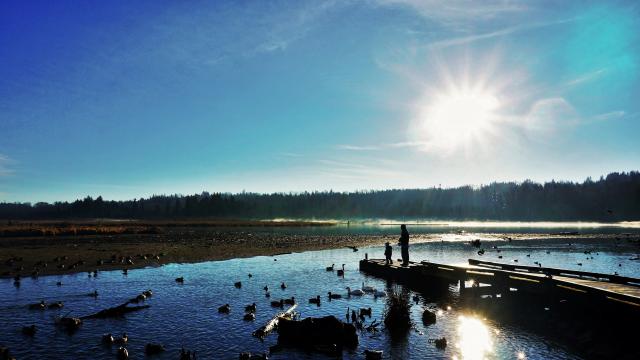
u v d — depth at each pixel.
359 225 188.00
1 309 24.19
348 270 42.34
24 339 19.03
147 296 27.69
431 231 134.00
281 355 17.50
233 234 98.69
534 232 128.75
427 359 17.19
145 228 100.44
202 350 17.94
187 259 48.28
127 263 43.09
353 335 18.91
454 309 26.03
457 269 30.28
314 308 25.38
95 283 32.47
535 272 30.42
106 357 16.94
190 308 24.84
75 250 53.44
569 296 22.53
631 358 16.45
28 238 74.56
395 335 20.28
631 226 182.75
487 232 129.25
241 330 20.62
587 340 19.06
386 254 39.31
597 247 72.75
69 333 19.97
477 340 19.62
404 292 31.44
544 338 19.94
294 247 66.12
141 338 19.39
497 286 28.16
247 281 34.19
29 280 33.56
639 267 45.47
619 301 19.20
